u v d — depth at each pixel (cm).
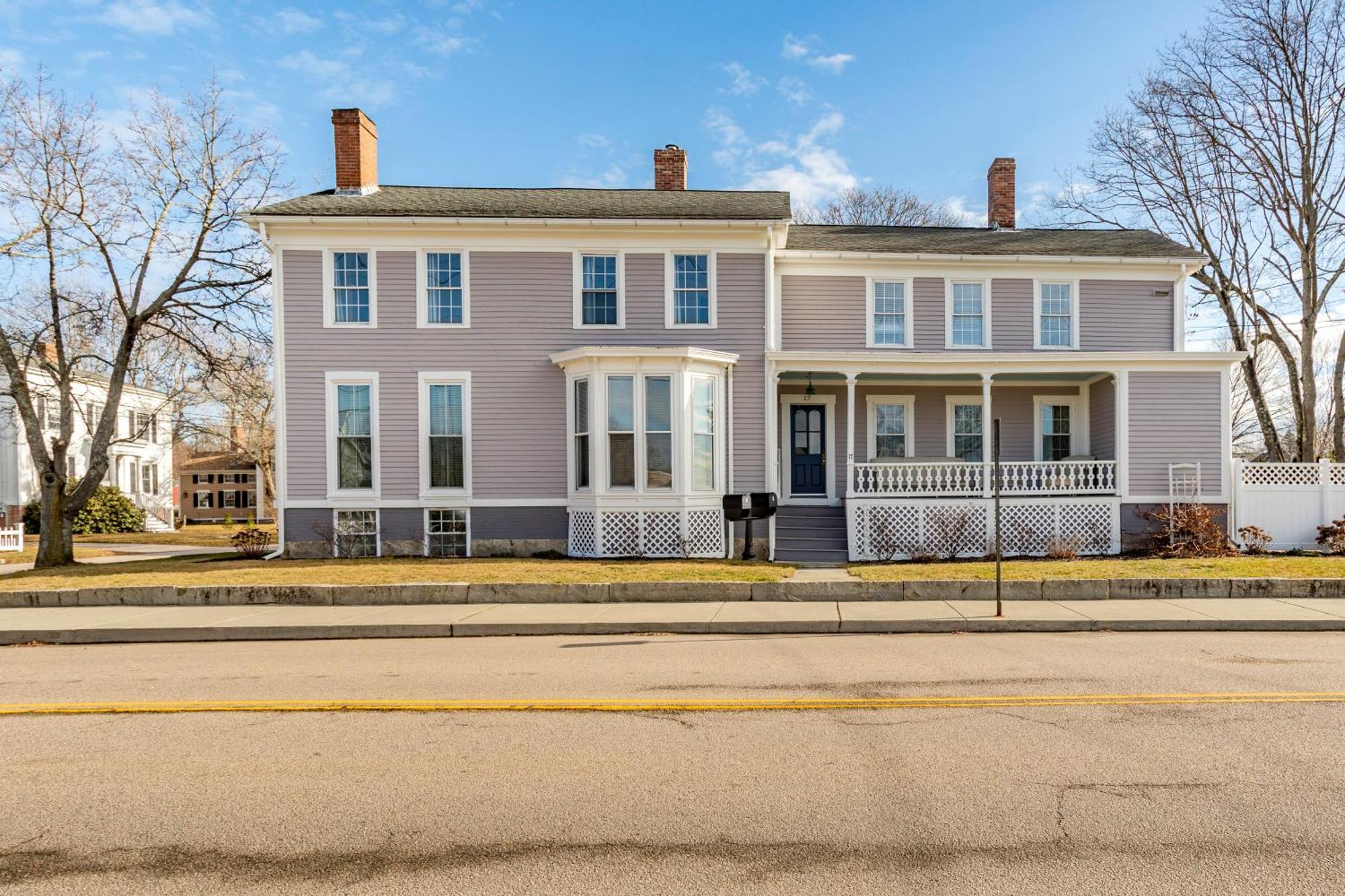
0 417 3027
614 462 1485
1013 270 1741
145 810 409
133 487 3781
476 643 866
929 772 447
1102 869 335
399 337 1552
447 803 412
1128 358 1546
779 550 1562
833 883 325
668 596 1088
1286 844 356
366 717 570
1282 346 2192
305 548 1539
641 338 1566
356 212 1524
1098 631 897
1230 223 2216
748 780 438
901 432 1836
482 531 1554
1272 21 2025
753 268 1577
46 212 1566
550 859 350
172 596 1091
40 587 1116
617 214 1554
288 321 1538
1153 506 1562
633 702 602
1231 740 496
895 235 1900
